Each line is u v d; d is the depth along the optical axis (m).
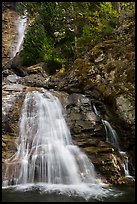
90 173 8.21
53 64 15.06
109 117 10.22
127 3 14.39
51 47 15.55
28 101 10.18
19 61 16.12
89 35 13.77
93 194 7.14
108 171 8.27
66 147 8.85
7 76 14.06
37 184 7.95
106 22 13.53
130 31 11.08
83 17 15.31
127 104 9.83
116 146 9.70
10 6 22.42
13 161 8.24
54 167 8.29
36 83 12.75
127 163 8.89
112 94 10.28
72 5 15.86
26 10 18.38
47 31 16.19
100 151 8.64
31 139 9.15
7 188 7.59
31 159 8.28
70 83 11.50
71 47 14.92
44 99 10.34
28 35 16.19
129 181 8.24
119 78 10.29
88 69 11.30
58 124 9.73
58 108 10.17
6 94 10.41
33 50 15.71
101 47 11.33
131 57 10.27
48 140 9.15
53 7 16.19
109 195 7.07
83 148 8.88
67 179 8.10
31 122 9.64
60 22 15.95
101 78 10.83
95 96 10.78
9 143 8.84
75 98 10.32
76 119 9.70
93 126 9.46
